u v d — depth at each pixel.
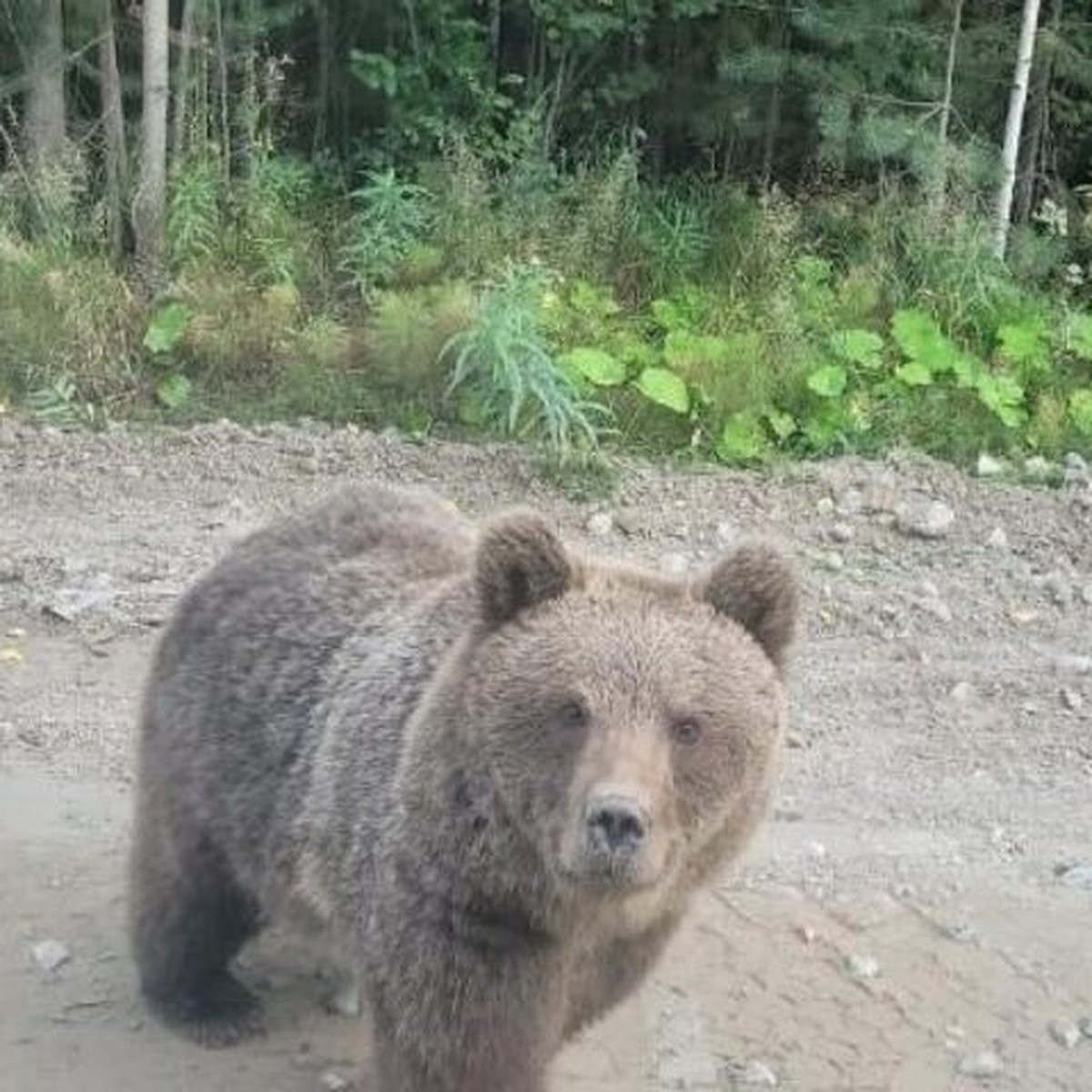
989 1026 2.25
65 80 5.28
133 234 4.99
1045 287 5.30
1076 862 2.64
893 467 4.19
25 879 2.43
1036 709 3.10
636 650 1.58
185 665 2.04
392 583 1.95
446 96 5.44
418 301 4.47
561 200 5.15
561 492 3.99
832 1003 2.27
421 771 1.65
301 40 5.69
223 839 1.99
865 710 3.08
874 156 5.20
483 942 1.66
